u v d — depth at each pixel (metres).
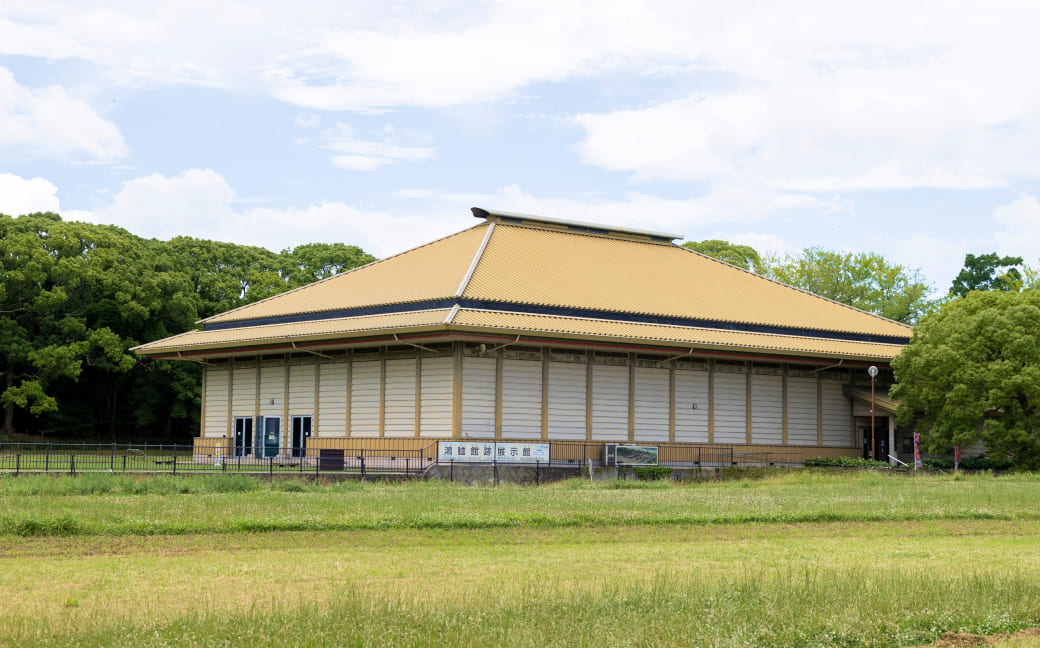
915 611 17.94
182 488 37.53
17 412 87.12
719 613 17.38
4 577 21.58
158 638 15.61
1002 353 57.75
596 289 58.31
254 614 17.20
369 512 31.77
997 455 57.38
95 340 79.19
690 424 58.09
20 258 78.00
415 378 52.78
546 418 53.34
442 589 20.22
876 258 107.19
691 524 32.06
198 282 90.62
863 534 30.56
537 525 30.95
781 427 61.41
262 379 59.94
